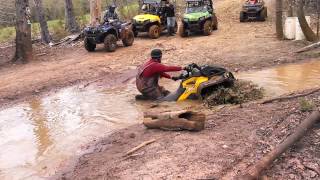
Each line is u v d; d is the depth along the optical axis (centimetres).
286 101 891
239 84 1019
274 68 1302
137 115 947
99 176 633
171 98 1016
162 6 2169
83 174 655
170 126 780
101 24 1861
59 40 2283
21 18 1734
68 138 845
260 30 2109
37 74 1489
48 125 940
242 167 602
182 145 693
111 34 1836
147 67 1042
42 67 1617
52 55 1872
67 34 2444
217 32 2170
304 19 1647
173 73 1348
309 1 2384
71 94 1197
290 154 632
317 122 724
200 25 2064
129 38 1930
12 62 1764
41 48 2073
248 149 655
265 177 577
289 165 603
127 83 1275
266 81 1142
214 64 1405
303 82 1110
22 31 1736
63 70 1523
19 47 1759
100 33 1809
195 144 692
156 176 600
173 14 2172
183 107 938
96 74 1421
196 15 2064
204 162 626
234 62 1413
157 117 798
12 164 747
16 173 709
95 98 1129
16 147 825
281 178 575
